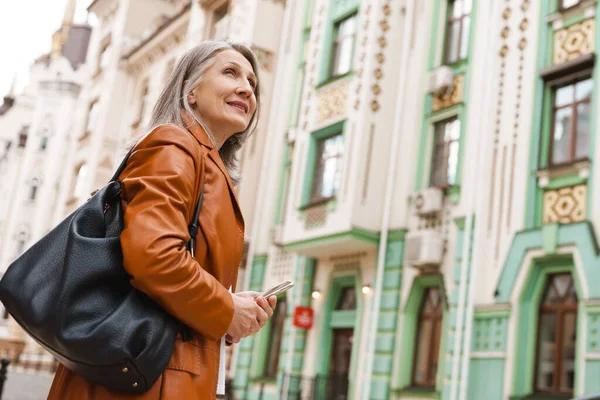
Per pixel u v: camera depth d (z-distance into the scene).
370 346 13.88
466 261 12.38
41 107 38.91
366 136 14.76
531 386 11.12
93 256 1.63
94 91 30.91
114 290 1.66
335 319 15.41
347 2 16.64
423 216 13.76
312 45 17.31
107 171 28.25
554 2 12.48
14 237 37.56
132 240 1.62
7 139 51.06
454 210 13.16
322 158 16.06
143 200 1.68
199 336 1.76
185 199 1.74
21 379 20.70
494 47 13.25
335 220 14.62
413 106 14.72
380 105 15.06
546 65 12.27
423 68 14.84
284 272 17.19
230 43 2.21
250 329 1.80
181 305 1.62
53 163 38.00
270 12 20.45
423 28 15.12
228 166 2.39
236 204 1.95
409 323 13.51
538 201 11.77
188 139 1.83
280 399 15.37
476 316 12.07
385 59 15.34
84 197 28.17
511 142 12.41
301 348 15.89
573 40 11.95
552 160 11.90
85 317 1.59
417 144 14.42
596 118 11.20
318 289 15.95
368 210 14.45
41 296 1.58
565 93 11.98
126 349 1.56
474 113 13.33
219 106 2.06
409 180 14.28
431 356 13.01
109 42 30.91
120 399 1.63
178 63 2.09
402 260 13.95
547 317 11.33
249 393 16.92
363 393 13.83
